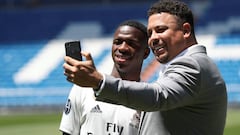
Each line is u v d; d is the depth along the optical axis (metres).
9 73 27.55
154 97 3.20
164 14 3.51
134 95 3.16
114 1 32.84
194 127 3.49
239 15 30.53
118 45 4.48
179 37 3.50
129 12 31.48
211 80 3.47
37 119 18.91
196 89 3.36
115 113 4.34
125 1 32.56
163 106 3.26
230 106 21.39
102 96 3.16
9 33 31.44
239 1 30.98
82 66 3.07
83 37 31.08
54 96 25.34
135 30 4.44
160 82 3.30
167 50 3.51
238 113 18.81
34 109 23.11
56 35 31.27
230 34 29.27
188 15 3.54
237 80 25.23
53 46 29.27
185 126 3.48
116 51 4.49
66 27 31.52
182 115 3.46
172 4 3.52
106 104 4.36
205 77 3.42
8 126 17.17
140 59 4.50
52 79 26.61
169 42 3.49
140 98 3.17
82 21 31.59
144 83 3.25
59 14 31.92
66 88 25.80
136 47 4.45
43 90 25.81
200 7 31.33
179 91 3.28
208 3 31.48
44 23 31.72
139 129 3.74
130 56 4.45
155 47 3.53
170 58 3.53
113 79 3.15
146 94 3.18
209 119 3.52
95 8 31.91
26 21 31.84
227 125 15.62
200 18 30.81
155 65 25.55
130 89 3.16
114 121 4.33
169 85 3.27
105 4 32.75
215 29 30.30
